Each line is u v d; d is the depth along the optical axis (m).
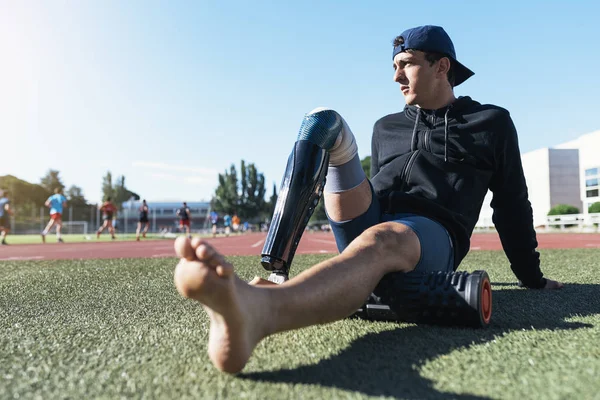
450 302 1.40
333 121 1.46
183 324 1.60
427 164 1.77
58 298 2.27
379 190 1.83
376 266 1.27
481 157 1.75
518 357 1.13
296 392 0.91
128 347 1.28
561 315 1.68
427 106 1.83
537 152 38.06
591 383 0.94
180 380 0.99
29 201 69.69
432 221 1.59
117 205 69.12
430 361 1.11
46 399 0.90
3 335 1.47
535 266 2.20
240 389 0.93
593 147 34.25
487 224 31.31
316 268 1.15
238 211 71.75
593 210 30.80
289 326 1.06
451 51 1.77
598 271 3.37
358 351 1.21
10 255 6.86
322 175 1.42
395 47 1.82
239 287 0.94
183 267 0.87
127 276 3.24
